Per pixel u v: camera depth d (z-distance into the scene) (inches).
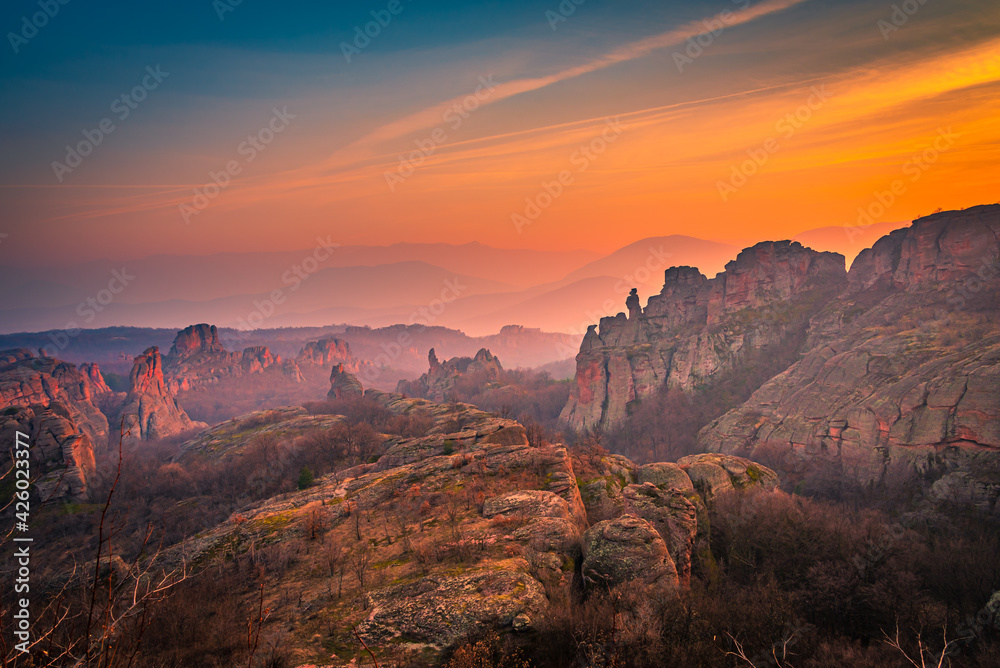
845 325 7652.6
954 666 1724.9
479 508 2269.9
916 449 4945.9
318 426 6609.3
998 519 3725.4
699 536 2479.1
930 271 7160.4
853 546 2573.8
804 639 1760.6
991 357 5036.9
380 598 1604.3
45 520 3693.4
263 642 1437.0
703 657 1434.5
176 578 1942.7
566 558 1798.7
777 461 5821.9
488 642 1338.6
